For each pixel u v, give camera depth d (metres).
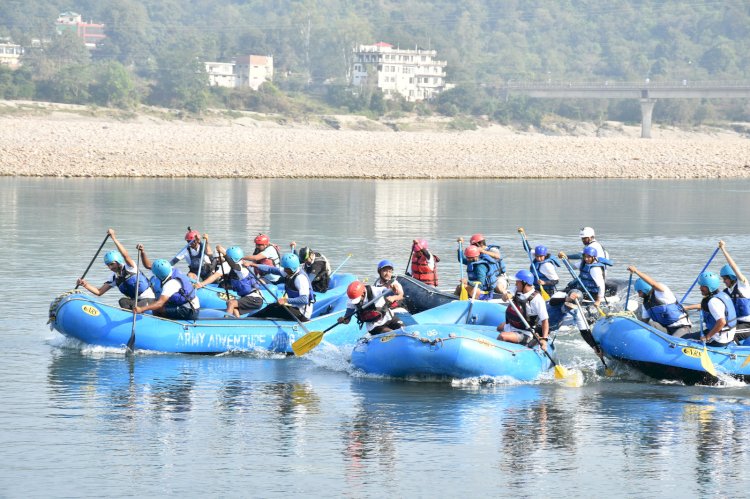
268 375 18.25
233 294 23.53
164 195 57.72
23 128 98.88
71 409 15.70
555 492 12.53
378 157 91.56
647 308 18.92
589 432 14.95
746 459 13.81
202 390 17.03
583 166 93.25
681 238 41.88
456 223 46.06
